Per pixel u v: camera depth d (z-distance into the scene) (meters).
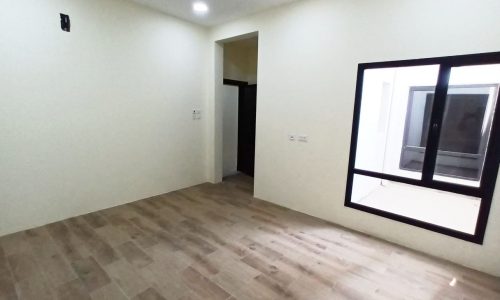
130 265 2.16
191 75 4.09
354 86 2.75
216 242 2.57
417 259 2.35
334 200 3.05
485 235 2.14
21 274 2.00
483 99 3.19
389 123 4.22
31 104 2.58
